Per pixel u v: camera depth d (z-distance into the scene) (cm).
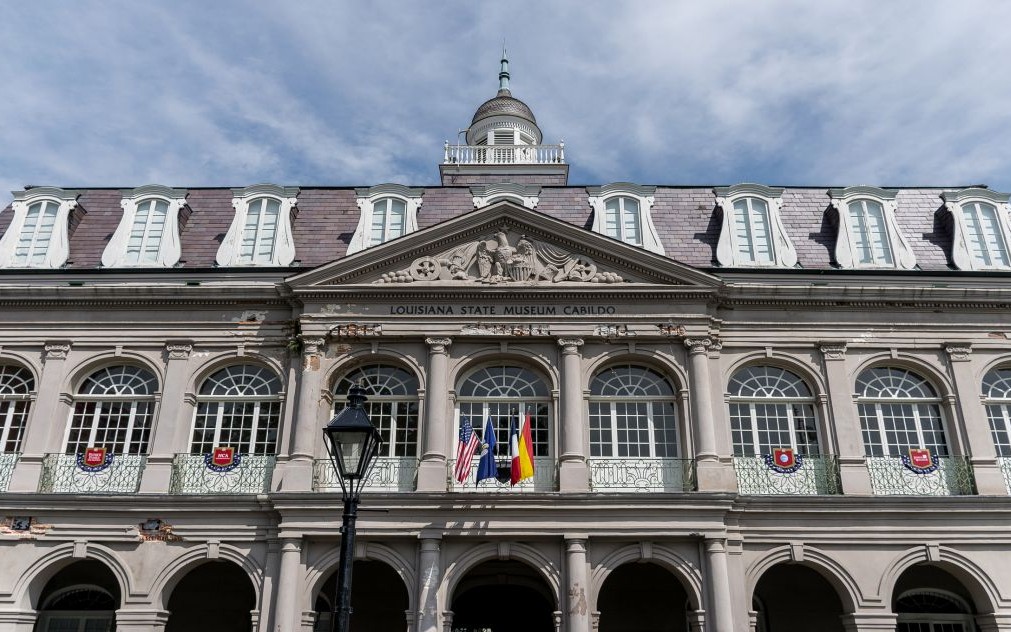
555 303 1836
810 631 1788
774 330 1858
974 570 1650
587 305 1836
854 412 1788
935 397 1831
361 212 2030
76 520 1681
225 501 1681
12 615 1614
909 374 1864
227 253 1969
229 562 1761
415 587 1600
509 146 3044
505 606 1920
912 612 1783
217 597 1831
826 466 1741
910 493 1720
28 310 1884
